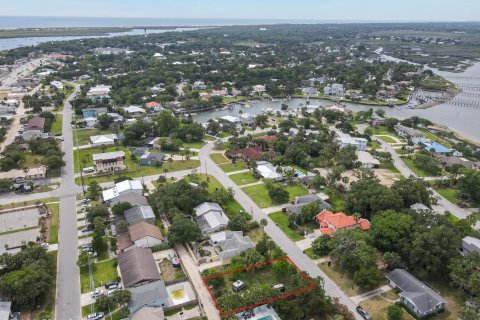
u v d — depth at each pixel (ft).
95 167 589.32
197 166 616.39
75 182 545.03
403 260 358.64
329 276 349.41
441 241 340.80
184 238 385.91
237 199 499.92
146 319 280.31
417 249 338.34
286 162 625.41
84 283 335.47
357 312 306.14
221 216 441.27
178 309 307.99
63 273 348.59
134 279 322.55
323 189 534.37
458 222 409.08
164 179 545.44
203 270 352.90
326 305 296.10
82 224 432.66
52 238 403.34
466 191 509.76
